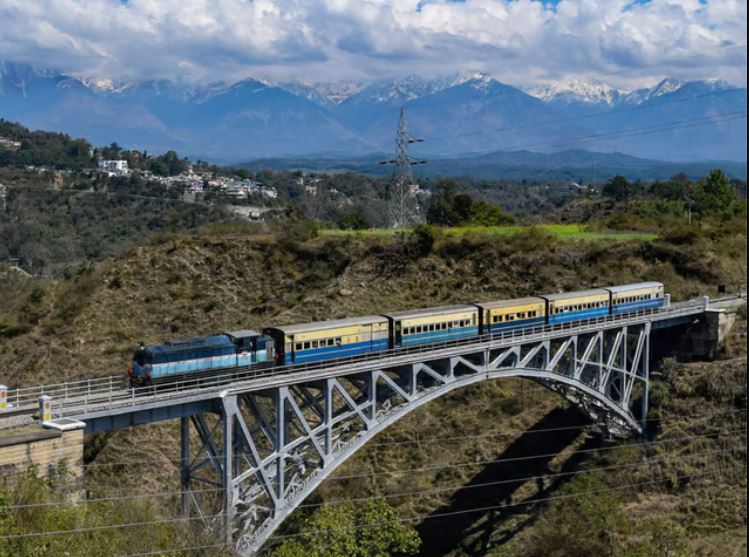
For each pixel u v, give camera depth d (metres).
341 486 70.50
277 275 97.62
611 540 58.31
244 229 109.38
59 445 39.75
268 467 50.38
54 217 191.50
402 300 92.75
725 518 62.56
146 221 196.12
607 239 100.12
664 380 73.88
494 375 59.25
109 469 68.75
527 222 168.50
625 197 195.38
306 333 54.12
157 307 92.00
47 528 34.81
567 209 174.00
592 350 70.81
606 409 68.94
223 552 41.47
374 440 75.88
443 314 62.41
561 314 70.81
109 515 38.50
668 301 81.62
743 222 106.62
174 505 51.69
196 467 48.53
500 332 66.06
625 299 76.50
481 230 105.12
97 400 45.78
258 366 51.84
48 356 84.12
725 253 95.56
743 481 64.81
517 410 77.81
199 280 96.25
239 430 49.12
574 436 73.94
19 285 126.44
